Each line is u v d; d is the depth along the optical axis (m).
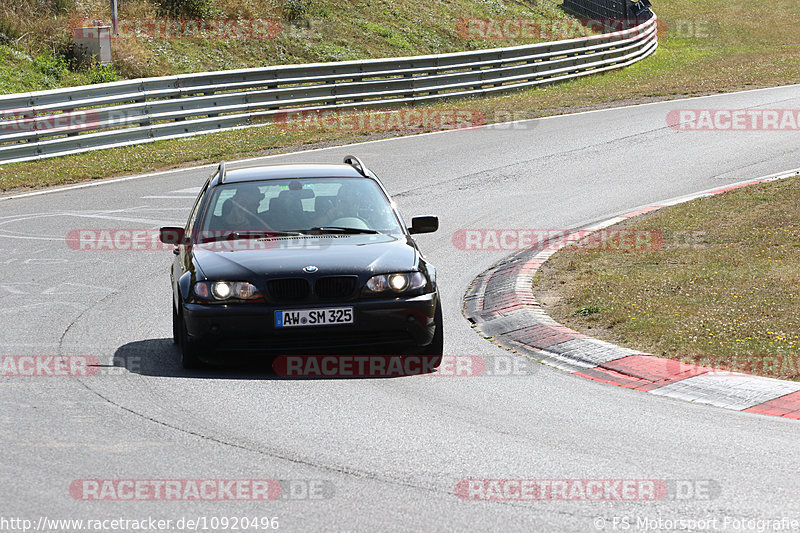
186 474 18.70
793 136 70.12
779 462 19.17
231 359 27.59
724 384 24.36
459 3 151.38
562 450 20.06
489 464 19.23
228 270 26.39
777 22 178.88
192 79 79.62
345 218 29.67
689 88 96.94
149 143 76.06
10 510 16.98
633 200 53.19
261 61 110.44
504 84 102.12
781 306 30.72
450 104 93.56
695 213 47.12
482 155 68.62
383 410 22.92
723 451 19.88
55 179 63.25
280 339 25.95
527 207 52.78
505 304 33.75
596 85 103.81
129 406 23.16
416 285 26.77
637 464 19.20
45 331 31.12
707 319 29.80
